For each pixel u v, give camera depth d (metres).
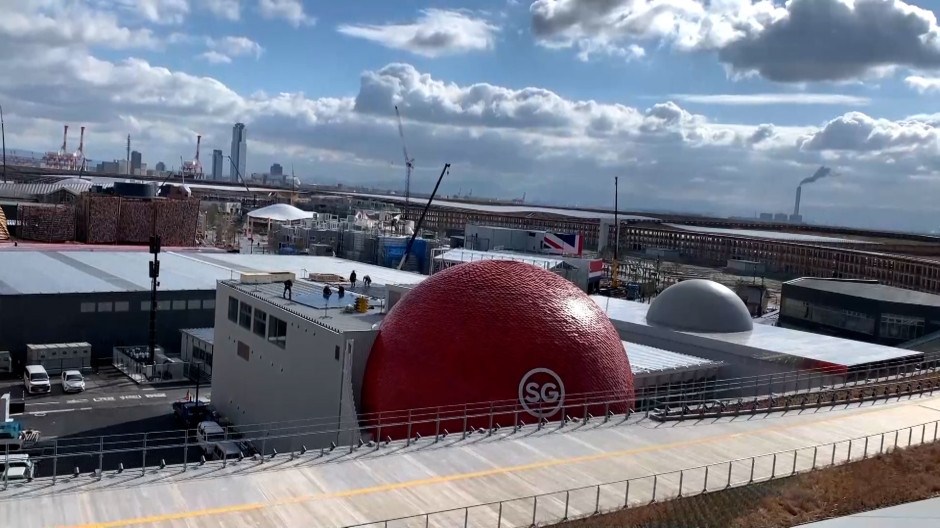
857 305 80.50
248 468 28.42
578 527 24.53
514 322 38.25
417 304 40.81
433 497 26.64
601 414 37.81
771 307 115.69
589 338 39.06
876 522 23.34
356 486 27.31
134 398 62.69
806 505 27.08
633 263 166.25
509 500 26.22
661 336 59.34
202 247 130.62
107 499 24.84
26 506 23.88
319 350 43.44
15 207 148.25
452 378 37.25
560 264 96.75
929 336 72.88
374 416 38.81
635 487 28.33
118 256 98.94
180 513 24.19
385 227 145.25
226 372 56.97
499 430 34.38
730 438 35.09
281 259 103.88
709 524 25.31
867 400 43.75
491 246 118.94
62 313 73.00
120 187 153.12
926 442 35.03
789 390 48.50
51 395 62.41
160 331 78.38
